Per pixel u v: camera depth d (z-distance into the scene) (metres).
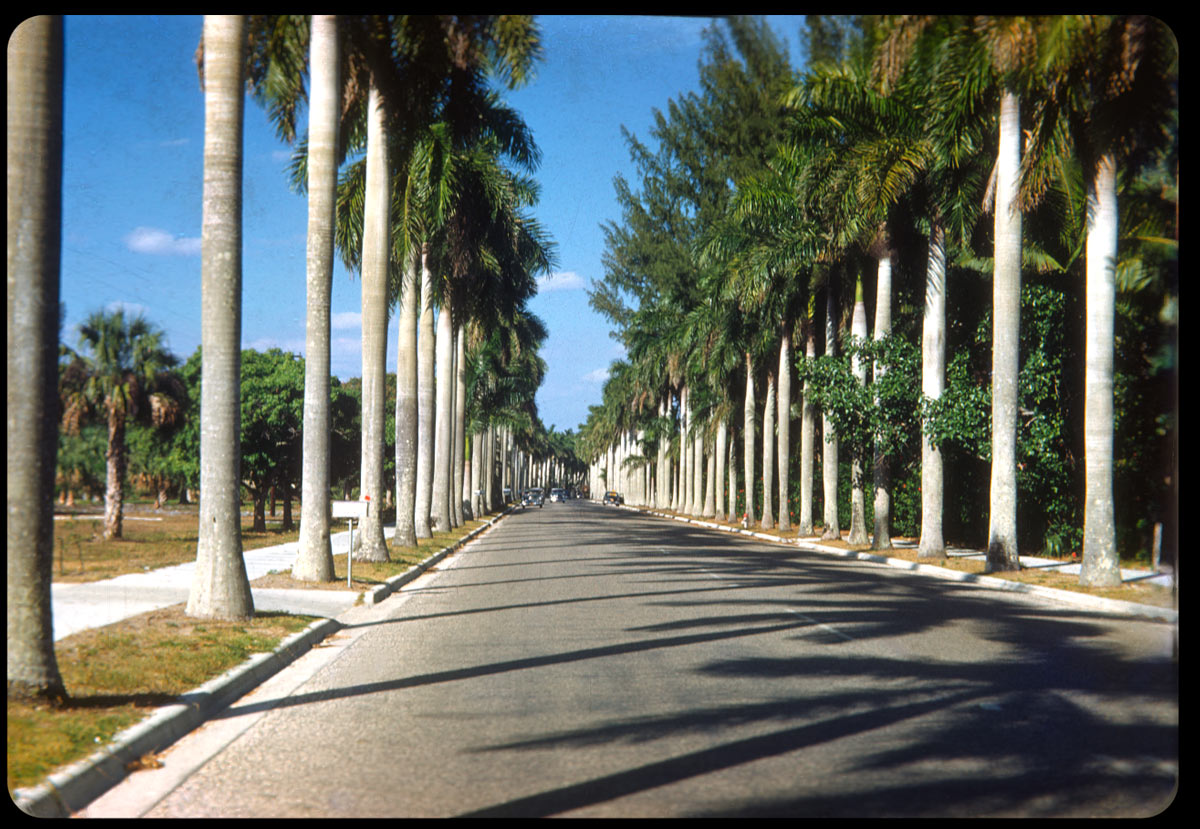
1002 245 22.05
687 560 25.86
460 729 7.55
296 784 6.17
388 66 19.72
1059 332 26.45
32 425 7.64
